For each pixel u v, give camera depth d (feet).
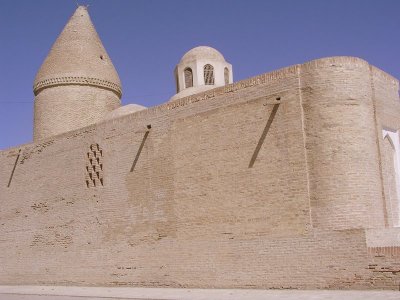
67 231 65.00
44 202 69.15
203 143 51.60
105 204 60.75
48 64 81.20
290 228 44.24
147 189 56.24
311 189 43.57
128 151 59.21
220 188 49.52
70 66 80.07
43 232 68.44
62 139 68.33
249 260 46.50
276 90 46.73
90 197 62.75
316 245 42.55
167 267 52.95
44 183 69.72
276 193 45.50
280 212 45.03
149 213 55.62
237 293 42.55
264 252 45.57
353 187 42.47
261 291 43.16
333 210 42.29
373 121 45.27
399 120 49.75
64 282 64.13
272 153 46.24
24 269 70.28
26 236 70.95
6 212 75.10
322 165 43.24
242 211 47.57
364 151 43.50
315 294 38.37
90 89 80.84
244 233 47.19
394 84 49.70
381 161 44.98
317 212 42.93
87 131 64.80
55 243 66.39
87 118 79.71
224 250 48.39
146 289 51.70
